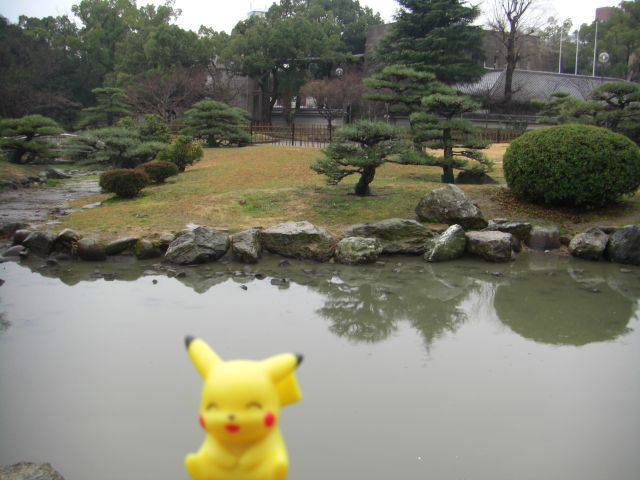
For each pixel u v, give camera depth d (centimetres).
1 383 580
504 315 806
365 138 1349
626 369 627
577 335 730
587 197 1255
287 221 1261
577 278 991
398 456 460
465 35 2891
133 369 615
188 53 3947
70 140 2508
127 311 797
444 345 694
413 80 1748
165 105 3572
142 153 2241
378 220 1245
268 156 2253
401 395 561
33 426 502
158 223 1230
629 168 1252
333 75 4472
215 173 1897
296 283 950
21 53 4025
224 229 1181
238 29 4328
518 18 3400
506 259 1092
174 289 905
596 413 531
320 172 1386
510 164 1339
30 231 1132
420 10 2831
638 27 4766
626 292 911
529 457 461
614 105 1892
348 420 513
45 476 393
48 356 645
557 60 5066
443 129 1562
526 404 546
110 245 1074
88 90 4619
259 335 714
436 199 1228
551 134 1291
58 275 975
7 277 960
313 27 4134
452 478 434
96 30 4762
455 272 1024
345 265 1064
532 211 1305
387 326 759
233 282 951
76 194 1845
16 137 2556
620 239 1094
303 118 4525
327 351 668
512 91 3481
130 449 470
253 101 4581
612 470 446
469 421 514
